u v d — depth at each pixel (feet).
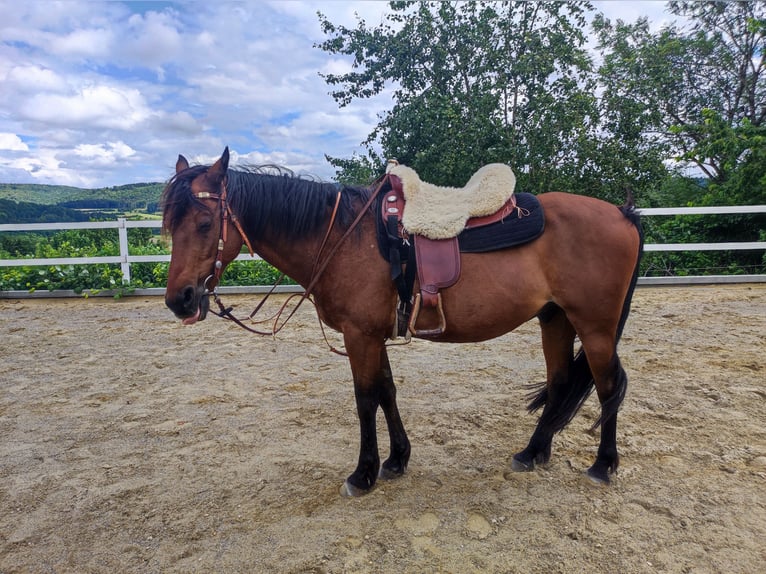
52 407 12.19
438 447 9.80
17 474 9.05
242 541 7.04
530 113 32.78
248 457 9.53
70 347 17.26
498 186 7.70
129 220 25.21
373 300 7.50
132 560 6.75
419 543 6.89
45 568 6.64
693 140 41.55
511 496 7.98
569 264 7.63
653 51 36.91
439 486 8.38
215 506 7.93
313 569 6.47
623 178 31.48
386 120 34.65
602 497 7.86
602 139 32.24
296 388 13.25
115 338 18.30
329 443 10.06
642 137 32.89
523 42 32.68
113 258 25.31
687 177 41.14
